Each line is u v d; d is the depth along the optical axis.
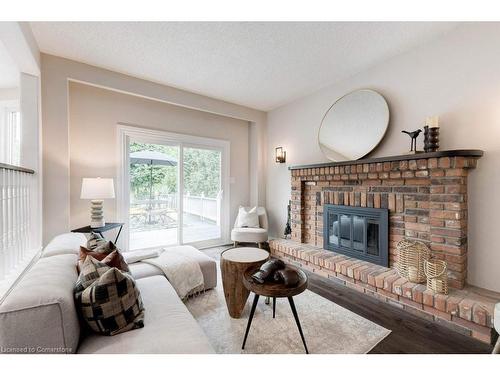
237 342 1.63
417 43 2.39
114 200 3.29
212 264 2.44
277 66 2.86
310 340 1.66
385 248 2.56
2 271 1.51
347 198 3.01
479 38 2.04
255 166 4.61
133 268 2.09
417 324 1.86
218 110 3.96
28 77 2.39
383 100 2.70
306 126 3.80
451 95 2.21
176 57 2.64
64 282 1.16
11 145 3.32
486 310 1.64
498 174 1.95
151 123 3.61
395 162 2.37
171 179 3.90
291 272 1.61
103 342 1.11
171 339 1.14
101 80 2.86
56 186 2.58
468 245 2.09
